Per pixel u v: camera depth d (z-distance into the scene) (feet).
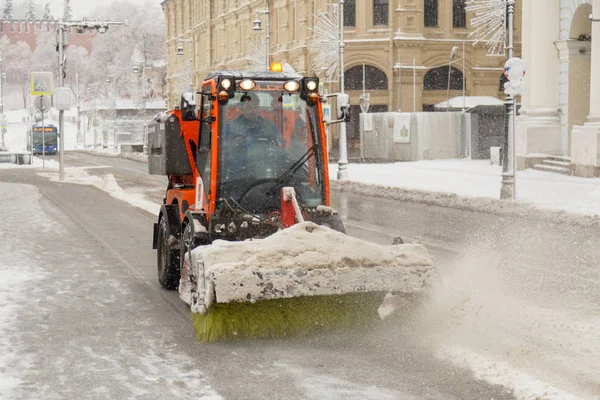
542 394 20.83
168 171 36.65
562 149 117.39
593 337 26.23
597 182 92.22
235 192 32.19
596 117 101.14
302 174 32.68
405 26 180.04
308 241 26.66
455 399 20.92
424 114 157.89
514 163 76.74
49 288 36.60
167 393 21.84
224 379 23.02
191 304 27.55
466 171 120.78
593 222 60.13
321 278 25.86
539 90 118.52
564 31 116.06
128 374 23.57
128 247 50.24
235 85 31.94
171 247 35.83
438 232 57.47
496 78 185.98
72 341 27.37
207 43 279.69
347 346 26.08
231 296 25.25
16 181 111.86
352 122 188.75
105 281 38.65
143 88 381.81
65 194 89.56
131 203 80.28
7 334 28.30
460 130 159.53
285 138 32.68
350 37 184.55
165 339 27.55
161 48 510.58
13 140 369.50
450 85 185.98
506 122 76.84
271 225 31.50
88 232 57.16
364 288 26.16
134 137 335.47
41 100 136.67
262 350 25.82
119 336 28.04
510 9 79.00
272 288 25.49
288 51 206.59
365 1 182.29
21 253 46.73
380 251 26.94
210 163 32.60
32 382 22.82
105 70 519.19
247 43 237.66
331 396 21.38
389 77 181.06
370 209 76.33
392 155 161.99
